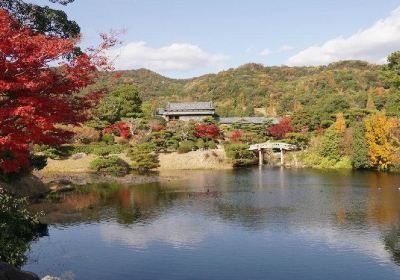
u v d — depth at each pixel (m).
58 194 45.47
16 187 42.06
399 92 74.94
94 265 21.39
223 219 32.12
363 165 69.69
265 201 40.22
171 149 81.38
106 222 31.17
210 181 57.16
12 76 11.51
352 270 20.72
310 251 23.72
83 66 12.48
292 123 96.25
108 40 12.96
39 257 22.55
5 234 19.92
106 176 63.16
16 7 18.47
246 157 81.75
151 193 46.25
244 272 20.44
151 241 25.88
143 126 86.81
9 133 12.09
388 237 26.45
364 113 88.31
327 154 76.50
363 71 195.50
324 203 38.59
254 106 159.00
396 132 64.56
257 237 26.77
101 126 81.94
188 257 22.80
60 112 12.53
